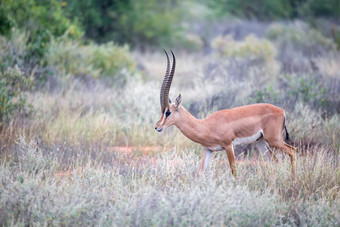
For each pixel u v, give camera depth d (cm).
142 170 1800
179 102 1750
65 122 2489
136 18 5856
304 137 2247
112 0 5784
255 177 1672
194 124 1755
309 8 8194
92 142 2261
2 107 2270
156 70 4778
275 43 5756
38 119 2442
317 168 1717
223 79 3241
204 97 2848
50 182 1572
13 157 1850
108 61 3797
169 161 1795
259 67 3866
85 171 1697
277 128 1820
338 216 1359
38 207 1305
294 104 2656
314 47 5353
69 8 4709
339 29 6538
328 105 2644
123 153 2084
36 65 3131
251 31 7338
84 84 3369
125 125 2498
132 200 1373
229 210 1280
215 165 1833
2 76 2475
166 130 2494
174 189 1436
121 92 3216
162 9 6450
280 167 1753
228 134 1756
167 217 1240
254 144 2186
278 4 8456
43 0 3897
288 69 3866
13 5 3559
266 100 2588
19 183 1416
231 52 4606
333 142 2094
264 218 1310
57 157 1925
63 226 1270
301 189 1620
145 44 6000
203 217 1222
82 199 1354
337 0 8250
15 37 3259
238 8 8869
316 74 3344
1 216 1305
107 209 1369
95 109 2892
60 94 2984
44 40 3400
